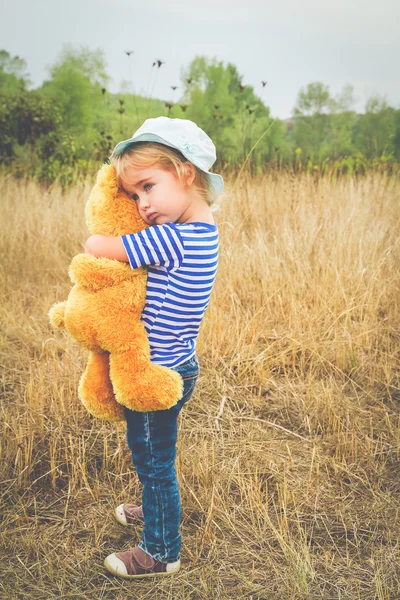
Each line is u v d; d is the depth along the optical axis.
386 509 2.38
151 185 1.74
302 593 1.96
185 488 2.43
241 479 2.51
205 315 3.89
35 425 2.79
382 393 3.30
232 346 3.63
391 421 3.02
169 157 1.71
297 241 4.65
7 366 3.50
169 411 1.86
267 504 2.34
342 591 1.98
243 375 3.43
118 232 1.77
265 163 7.27
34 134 8.14
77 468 2.55
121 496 2.44
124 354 1.76
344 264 4.36
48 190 7.13
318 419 3.03
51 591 1.98
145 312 1.80
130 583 2.00
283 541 2.13
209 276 1.80
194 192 1.81
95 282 1.73
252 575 2.04
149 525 1.97
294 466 2.65
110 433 2.82
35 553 2.14
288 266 4.38
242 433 2.93
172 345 1.82
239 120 7.79
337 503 2.42
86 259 1.73
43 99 8.38
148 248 1.71
